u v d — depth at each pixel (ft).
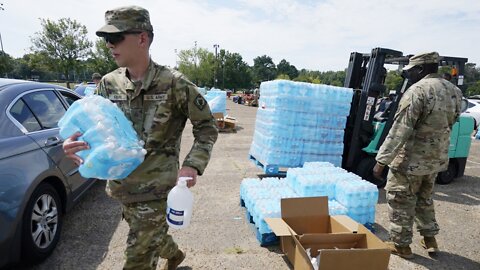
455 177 18.60
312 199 9.46
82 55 92.48
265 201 10.62
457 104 9.18
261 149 17.29
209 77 187.52
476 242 11.04
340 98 16.35
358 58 17.87
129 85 5.57
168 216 5.38
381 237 11.09
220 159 21.75
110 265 8.64
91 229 10.63
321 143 16.56
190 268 8.65
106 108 4.94
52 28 86.48
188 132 32.22
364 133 16.96
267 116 16.76
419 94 8.59
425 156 8.95
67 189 9.82
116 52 5.28
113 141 4.58
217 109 37.09
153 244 5.75
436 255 10.00
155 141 5.58
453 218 13.16
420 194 9.86
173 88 5.51
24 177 7.64
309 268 7.04
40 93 10.46
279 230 8.36
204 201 13.70
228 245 9.99
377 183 16.70
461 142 18.06
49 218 8.79
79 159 4.67
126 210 5.86
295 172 12.12
